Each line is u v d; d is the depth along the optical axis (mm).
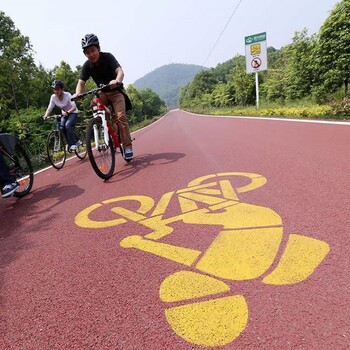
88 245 1881
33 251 1905
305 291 1203
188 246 1680
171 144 6766
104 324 1163
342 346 942
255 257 1481
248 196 2396
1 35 22281
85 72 4098
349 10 13055
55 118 5750
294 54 19797
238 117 15742
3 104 16172
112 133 4145
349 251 1444
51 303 1343
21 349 1091
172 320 1135
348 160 3172
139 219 2195
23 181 3496
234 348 979
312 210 1964
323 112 9133
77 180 3947
